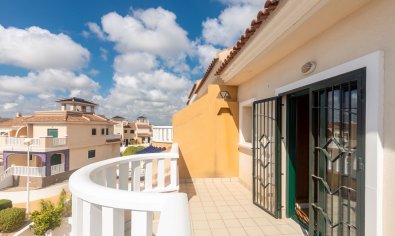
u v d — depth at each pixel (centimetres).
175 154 424
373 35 225
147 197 127
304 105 561
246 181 605
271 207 437
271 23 320
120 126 5081
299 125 560
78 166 2283
